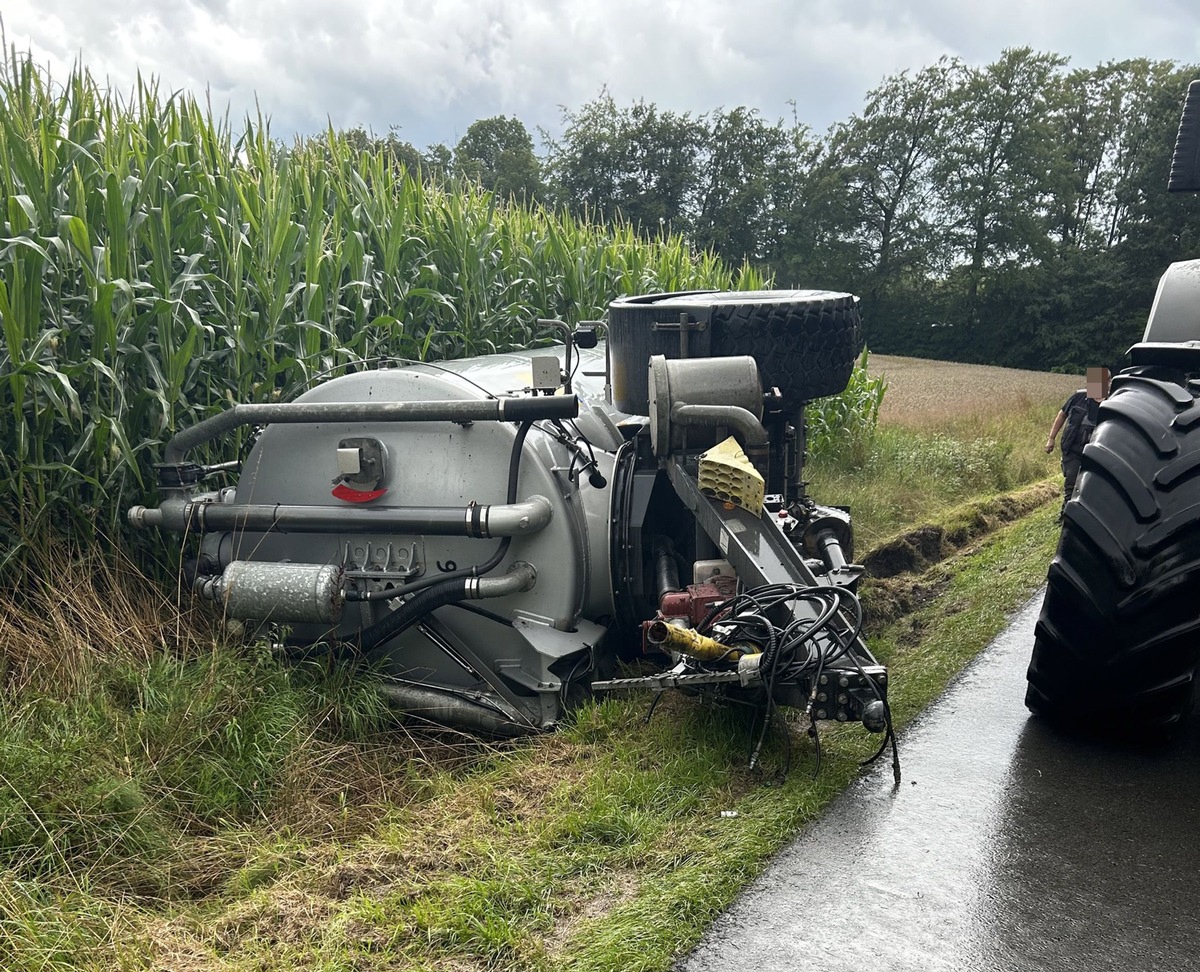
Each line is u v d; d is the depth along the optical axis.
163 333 4.74
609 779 3.38
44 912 2.57
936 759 3.62
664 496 4.77
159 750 3.42
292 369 5.61
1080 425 6.95
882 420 14.12
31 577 4.30
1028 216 52.94
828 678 3.35
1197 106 4.42
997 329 54.34
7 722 3.33
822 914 2.63
